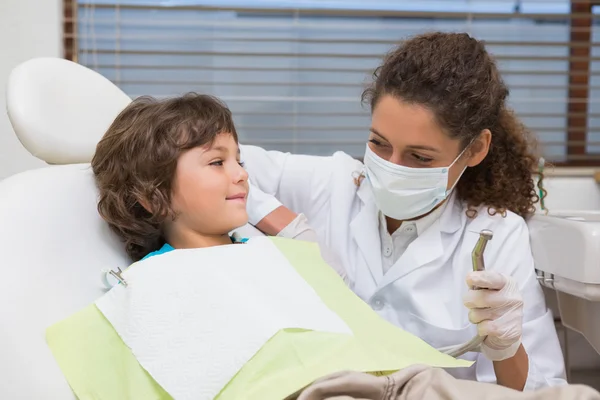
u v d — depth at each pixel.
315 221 1.27
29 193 0.86
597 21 1.92
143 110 1.01
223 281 0.82
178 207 0.96
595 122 1.93
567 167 1.87
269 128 1.84
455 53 1.01
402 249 1.15
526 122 1.90
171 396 0.73
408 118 0.97
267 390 0.71
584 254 0.99
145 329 0.78
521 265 1.07
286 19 1.85
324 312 0.85
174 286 0.81
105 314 0.79
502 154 1.15
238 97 1.83
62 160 1.05
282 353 0.75
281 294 0.85
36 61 1.06
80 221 0.92
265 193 1.23
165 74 1.82
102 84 1.16
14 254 0.76
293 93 1.86
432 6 1.88
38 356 0.72
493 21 1.89
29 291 0.75
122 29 1.79
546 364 1.01
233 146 0.99
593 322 1.12
